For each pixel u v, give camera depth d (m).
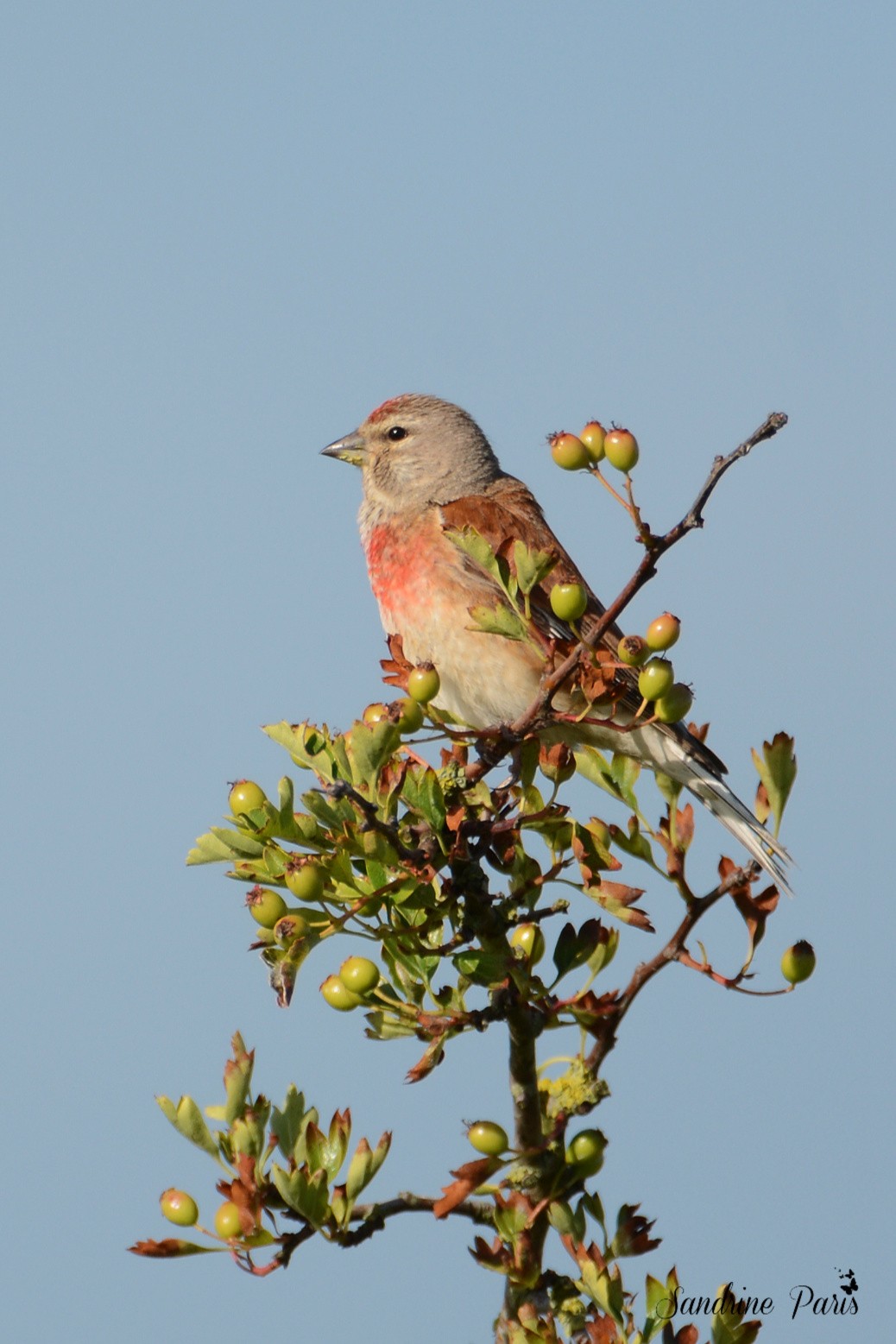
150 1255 4.70
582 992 5.16
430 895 5.24
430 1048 5.07
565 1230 5.10
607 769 5.44
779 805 4.98
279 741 5.30
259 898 5.09
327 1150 4.85
